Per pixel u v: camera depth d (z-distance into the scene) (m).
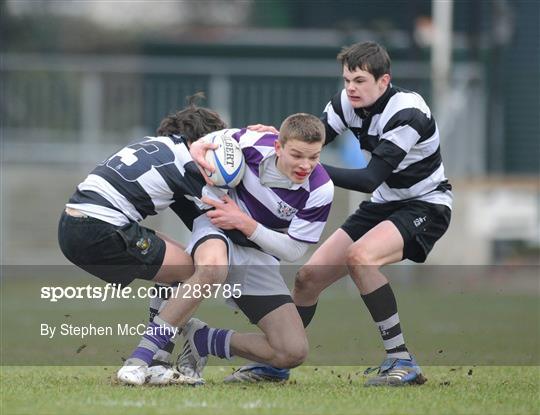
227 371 27.38
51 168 60.12
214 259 23.30
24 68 62.84
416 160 24.94
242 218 23.23
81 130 62.59
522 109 70.94
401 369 24.12
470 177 60.66
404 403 20.92
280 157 22.95
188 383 23.39
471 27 68.81
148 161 23.78
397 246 24.59
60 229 24.09
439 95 61.62
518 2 70.81
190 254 24.06
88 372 26.44
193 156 23.41
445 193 25.52
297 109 62.75
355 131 25.48
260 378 24.84
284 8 80.44
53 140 62.06
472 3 68.75
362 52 24.23
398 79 62.28
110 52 83.25
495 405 20.98
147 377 23.23
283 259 23.81
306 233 23.62
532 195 58.59
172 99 63.12
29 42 81.38
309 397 21.64
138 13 84.19
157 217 56.31
